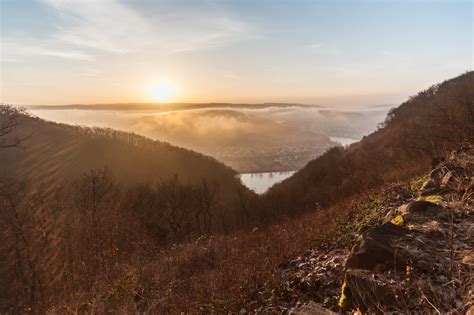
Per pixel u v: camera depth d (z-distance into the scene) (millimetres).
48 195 26188
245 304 5781
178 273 9070
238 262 7891
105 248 13242
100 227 16844
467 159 8500
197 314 5875
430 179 8281
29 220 16734
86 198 23391
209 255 10445
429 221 5441
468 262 4047
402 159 23688
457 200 5758
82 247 14859
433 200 6539
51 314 8234
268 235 11500
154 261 11500
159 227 28156
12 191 18750
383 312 3619
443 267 4160
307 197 33719
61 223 17391
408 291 3760
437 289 3707
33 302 12266
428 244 4734
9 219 16047
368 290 4082
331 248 7438
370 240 4879
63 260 13820
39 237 15352
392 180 14336
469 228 4891
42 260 14031
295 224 12398
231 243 11984
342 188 24828
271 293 5789
